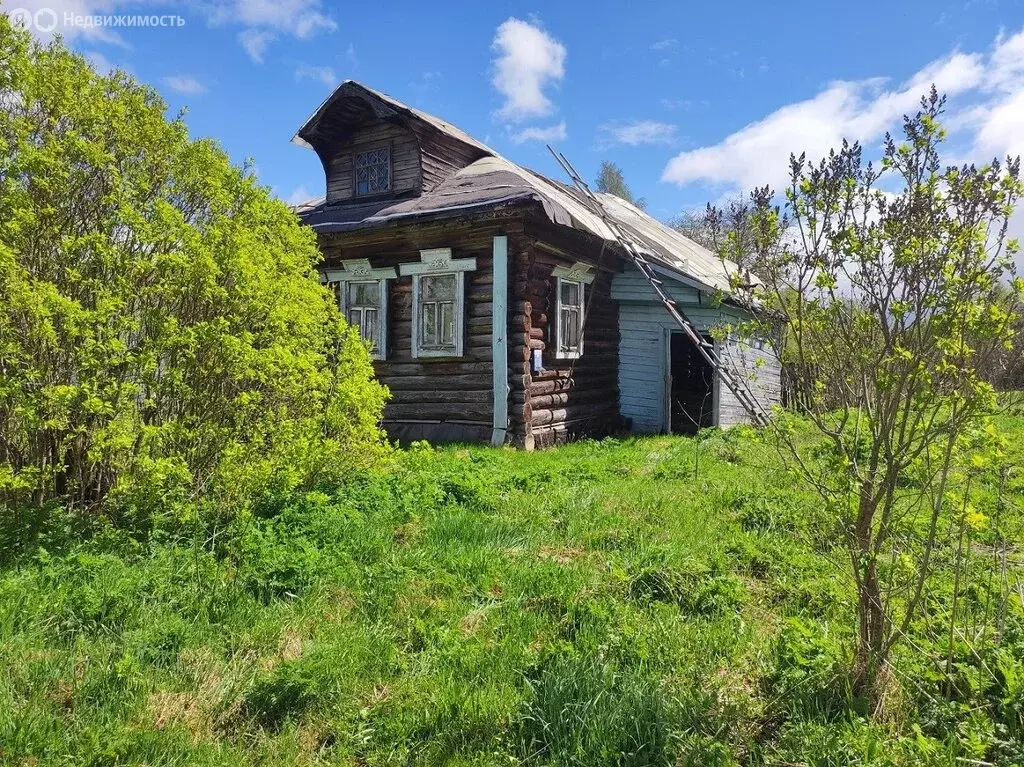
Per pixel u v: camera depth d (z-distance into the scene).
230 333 5.76
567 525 5.63
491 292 10.98
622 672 3.21
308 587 4.11
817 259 2.88
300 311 6.19
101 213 5.41
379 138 12.94
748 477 7.54
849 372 2.90
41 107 5.30
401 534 5.34
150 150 5.78
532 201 9.88
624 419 14.09
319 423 6.52
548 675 3.09
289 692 3.01
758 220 3.09
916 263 2.62
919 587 2.88
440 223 10.82
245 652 3.43
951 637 2.84
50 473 5.13
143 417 5.49
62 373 5.11
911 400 2.94
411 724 2.87
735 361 13.50
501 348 10.70
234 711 2.97
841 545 4.78
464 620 3.84
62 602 3.67
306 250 7.01
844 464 2.90
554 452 10.09
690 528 5.59
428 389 11.66
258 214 6.22
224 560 4.49
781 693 2.99
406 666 3.31
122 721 2.84
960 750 2.56
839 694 2.95
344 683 3.13
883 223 2.73
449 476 6.84
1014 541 4.45
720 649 3.51
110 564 4.23
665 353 13.87
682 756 2.66
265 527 5.08
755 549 4.96
